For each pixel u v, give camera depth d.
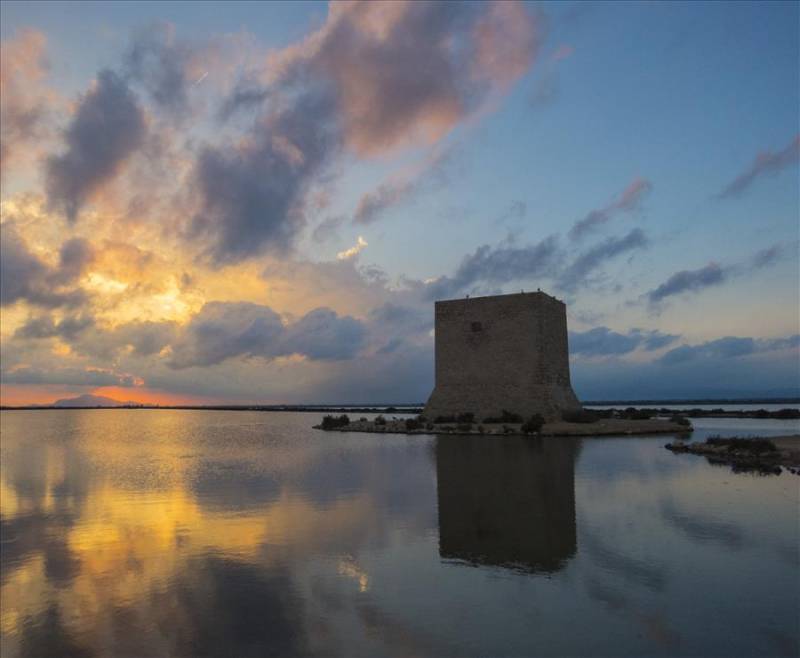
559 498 17.36
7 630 9.26
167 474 25.92
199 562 12.09
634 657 7.68
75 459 34.38
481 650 7.98
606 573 10.71
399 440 41.34
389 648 8.20
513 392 51.41
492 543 12.75
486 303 53.75
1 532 15.19
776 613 8.88
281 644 8.46
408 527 14.30
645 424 46.44
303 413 145.62
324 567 11.50
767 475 21.17
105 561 12.45
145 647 8.60
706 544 12.29
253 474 24.83
